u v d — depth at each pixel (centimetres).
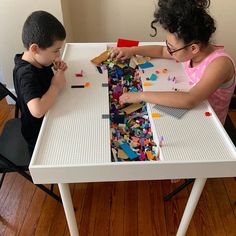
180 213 138
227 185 152
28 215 137
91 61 127
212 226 133
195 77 113
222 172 81
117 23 197
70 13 194
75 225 107
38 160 78
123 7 189
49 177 78
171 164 77
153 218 136
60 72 108
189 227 132
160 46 132
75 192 147
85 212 138
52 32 98
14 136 127
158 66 124
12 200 143
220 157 80
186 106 98
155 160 81
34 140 117
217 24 190
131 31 200
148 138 92
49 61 107
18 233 130
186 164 78
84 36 206
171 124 92
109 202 143
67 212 100
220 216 137
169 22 97
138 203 142
